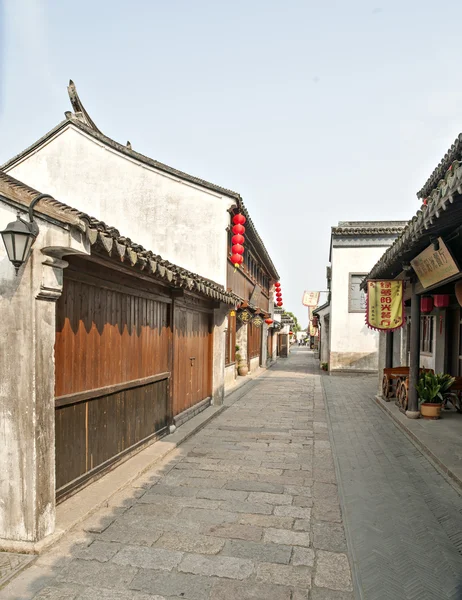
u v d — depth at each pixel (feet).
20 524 13.00
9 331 12.82
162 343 25.67
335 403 42.11
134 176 40.88
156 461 21.53
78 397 16.52
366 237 69.36
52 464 13.69
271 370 80.89
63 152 41.91
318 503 17.15
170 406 26.58
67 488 16.11
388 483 19.53
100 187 41.29
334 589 11.53
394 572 12.37
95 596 11.08
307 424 31.91
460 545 14.07
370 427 31.14
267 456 23.41
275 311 103.09
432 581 11.98
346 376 68.59
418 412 31.83
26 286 12.67
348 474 20.67
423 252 24.14
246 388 52.54
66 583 11.59
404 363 51.65
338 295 69.72
